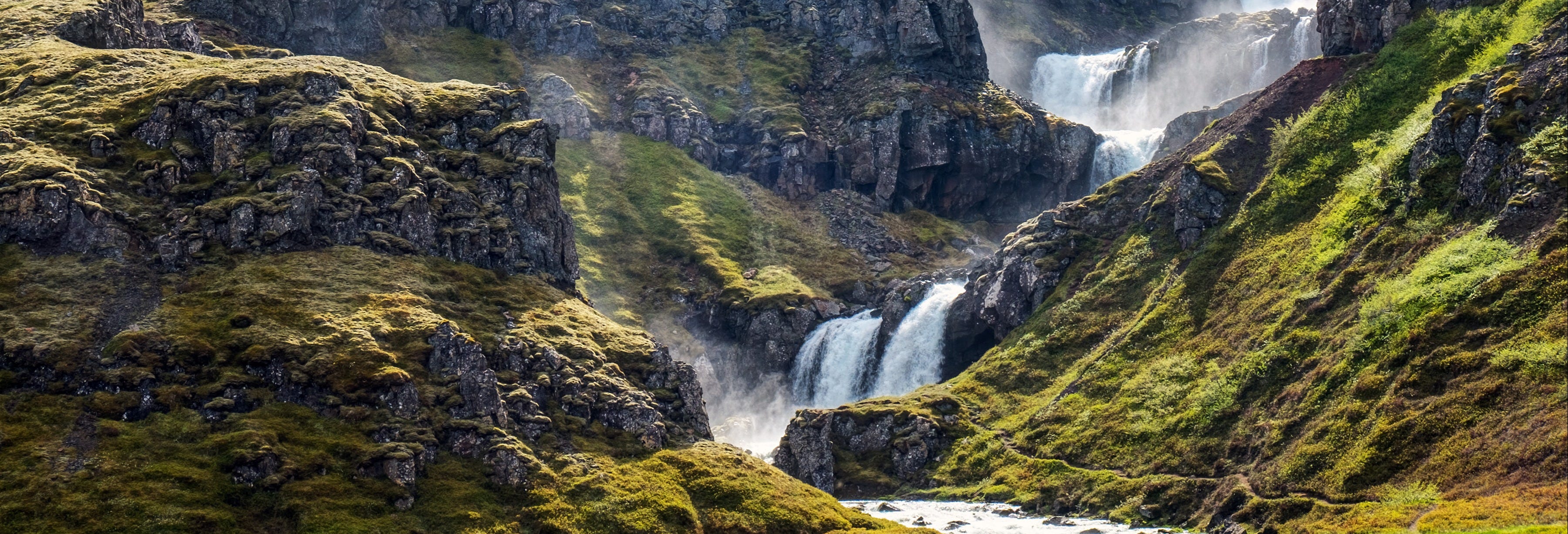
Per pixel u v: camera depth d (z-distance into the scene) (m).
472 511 101.81
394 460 102.62
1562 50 119.81
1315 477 100.56
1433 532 82.50
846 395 192.62
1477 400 92.81
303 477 99.44
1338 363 110.81
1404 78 153.12
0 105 141.25
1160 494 117.12
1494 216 111.56
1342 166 147.12
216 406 104.00
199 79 140.75
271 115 140.25
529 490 106.50
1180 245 159.62
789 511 113.06
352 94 148.25
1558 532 74.56
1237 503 106.44
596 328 139.62
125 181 129.00
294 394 108.75
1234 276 143.88
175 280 120.31
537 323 134.12
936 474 144.00
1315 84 168.62
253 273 122.88
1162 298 150.00
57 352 104.44
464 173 150.12
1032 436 140.62
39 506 90.12
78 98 142.38
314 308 119.31
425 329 119.19
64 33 164.50
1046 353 158.50
